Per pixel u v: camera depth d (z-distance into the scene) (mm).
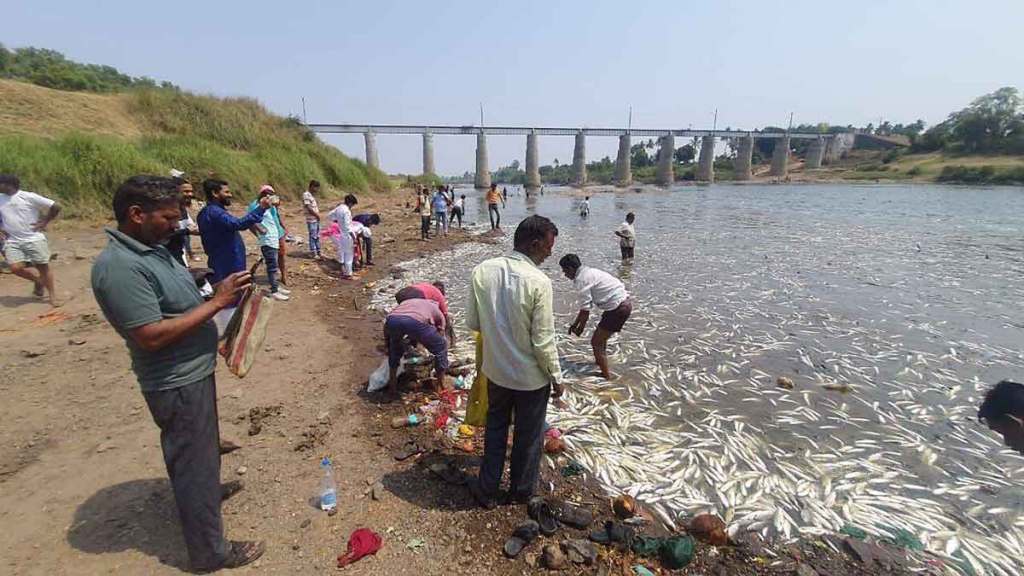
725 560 3266
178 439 2580
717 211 33812
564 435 4738
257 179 20766
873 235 20328
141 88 26375
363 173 34812
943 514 3816
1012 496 4051
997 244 17750
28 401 4723
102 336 6359
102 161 14000
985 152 83562
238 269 6055
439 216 18547
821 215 30109
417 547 3193
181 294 2521
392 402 5164
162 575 2838
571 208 37344
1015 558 3357
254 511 3457
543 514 3488
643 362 6746
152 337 2301
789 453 4664
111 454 3977
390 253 14539
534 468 3570
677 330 8109
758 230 22297
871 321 8602
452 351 6777
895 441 4875
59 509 3342
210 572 2881
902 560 3309
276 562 3008
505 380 3279
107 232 2309
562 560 3098
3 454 3910
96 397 4859
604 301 5844
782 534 3557
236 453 4148
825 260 14516
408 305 5242
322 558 3064
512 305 3137
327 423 4680
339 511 3492
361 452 4238
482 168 87812
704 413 5410
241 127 26453
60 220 12703
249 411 4836
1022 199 45312
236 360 3084
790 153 127250
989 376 6359
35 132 17797
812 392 5926
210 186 5824
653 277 12219
